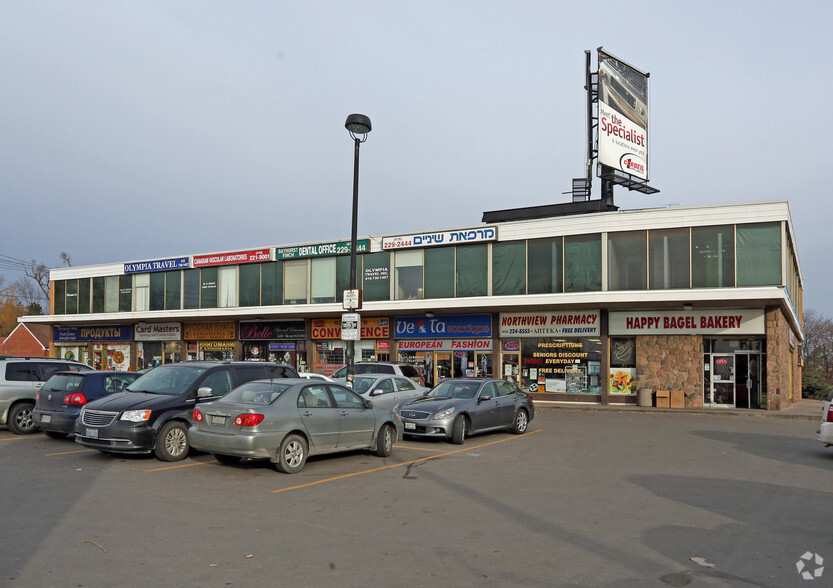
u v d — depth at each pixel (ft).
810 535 23.89
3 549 21.16
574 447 47.98
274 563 20.12
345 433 39.73
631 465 39.75
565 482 34.12
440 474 36.40
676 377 87.45
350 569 19.63
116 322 136.77
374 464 39.75
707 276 83.35
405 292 104.83
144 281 133.28
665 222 85.87
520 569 19.83
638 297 84.17
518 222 96.12
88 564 19.72
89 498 29.04
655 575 19.36
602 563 20.49
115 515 25.96
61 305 145.07
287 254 115.03
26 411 51.88
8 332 224.12
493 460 41.60
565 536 23.59
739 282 81.56
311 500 29.43
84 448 44.32
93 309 140.05
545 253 94.32
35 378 53.11
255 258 117.70
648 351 89.20
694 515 26.86
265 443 34.81
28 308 242.37
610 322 91.45
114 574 18.85
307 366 115.75
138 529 23.89
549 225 93.81
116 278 136.98
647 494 31.07
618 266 88.99
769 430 60.59
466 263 100.37
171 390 41.42
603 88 106.22
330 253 110.93
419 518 26.21
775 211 79.97
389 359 107.55
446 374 103.09
